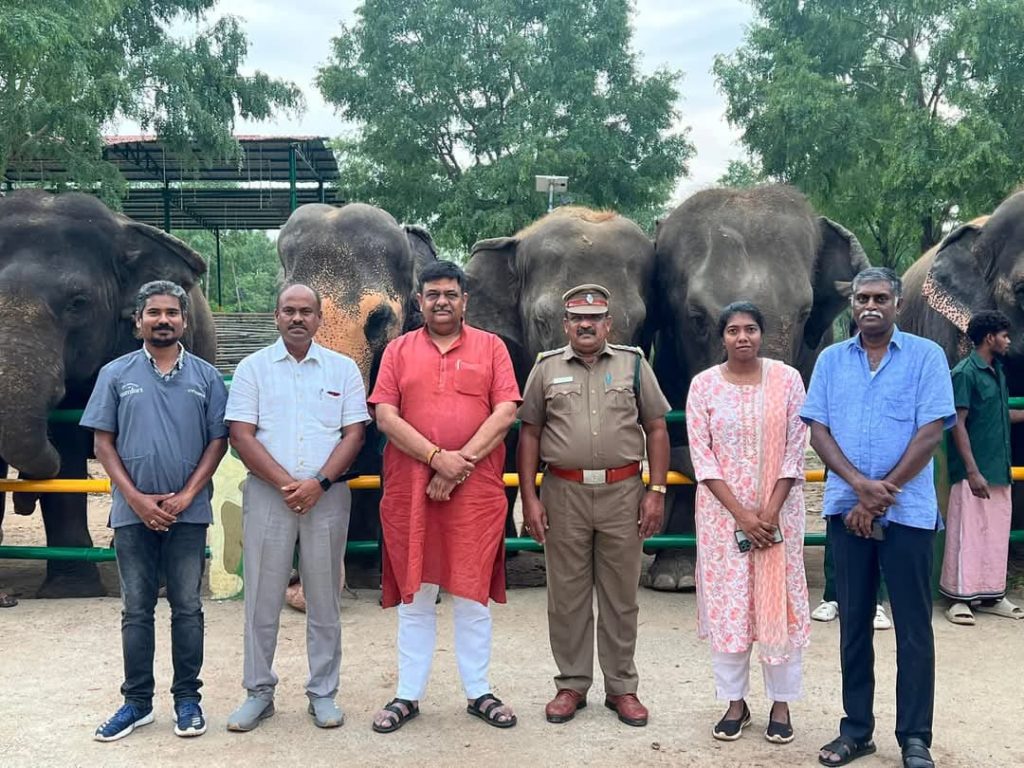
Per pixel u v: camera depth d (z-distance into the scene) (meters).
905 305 8.27
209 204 33.22
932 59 21.28
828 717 4.01
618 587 3.93
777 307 5.75
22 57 16.64
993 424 5.40
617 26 26.53
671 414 6.10
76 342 5.78
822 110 21.64
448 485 3.75
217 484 5.83
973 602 5.64
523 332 6.55
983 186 19.47
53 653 4.78
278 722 3.94
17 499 6.81
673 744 3.73
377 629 5.25
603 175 26.59
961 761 3.57
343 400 3.93
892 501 3.44
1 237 5.67
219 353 23.80
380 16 26.19
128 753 3.62
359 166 27.08
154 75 23.69
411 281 6.30
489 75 26.27
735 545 3.73
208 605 5.71
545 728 3.88
